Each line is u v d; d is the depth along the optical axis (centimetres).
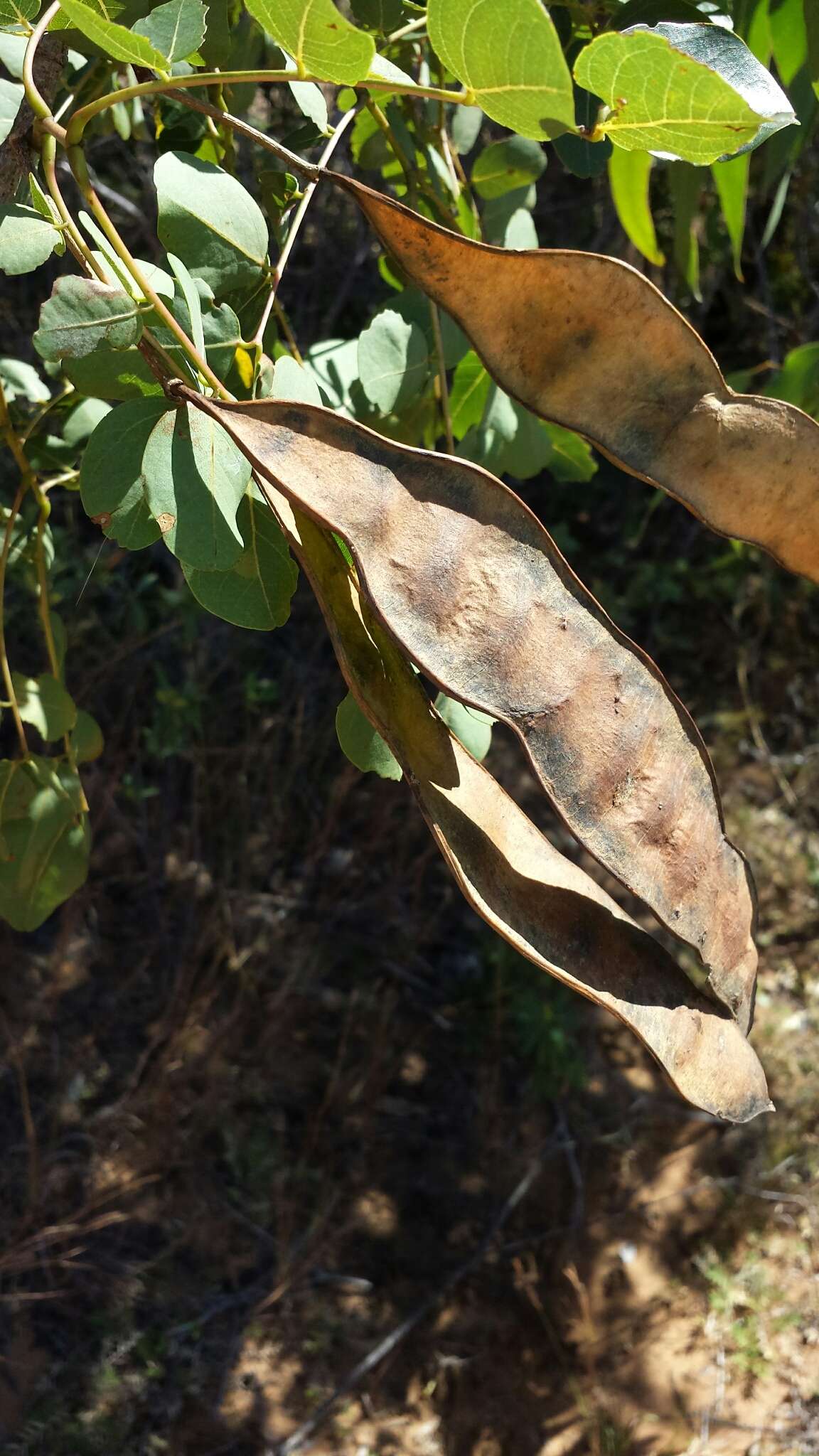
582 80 64
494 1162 396
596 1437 350
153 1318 347
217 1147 377
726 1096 71
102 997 391
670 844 68
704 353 73
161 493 71
